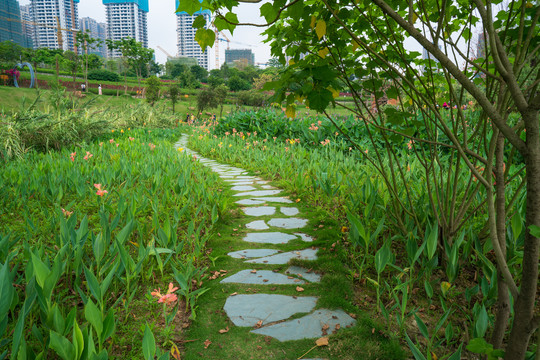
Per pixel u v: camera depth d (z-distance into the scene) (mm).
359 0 1792
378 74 2307
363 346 1681
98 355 1182
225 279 2430
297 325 1890
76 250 1875
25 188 3535
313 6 1732
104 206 2770
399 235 2561
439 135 6523
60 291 2078
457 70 1029
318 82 1498
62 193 3604
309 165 5895
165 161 5762
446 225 2342
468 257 2512
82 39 49750
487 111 1022
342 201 4008
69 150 7582
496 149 1214
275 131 10078
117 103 37062
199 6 1425
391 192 2523
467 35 2113
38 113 7730
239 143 9695
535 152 958
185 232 3213
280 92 1538
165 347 1714
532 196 976
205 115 39406
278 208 4234
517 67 1403
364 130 8242
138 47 54750
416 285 2299
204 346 1731
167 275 2443
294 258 2656
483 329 1372
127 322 1894
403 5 2002
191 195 4082
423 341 1775
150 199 3588
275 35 2062
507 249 2205
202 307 2082
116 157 6320
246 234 3338
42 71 58781
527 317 1033
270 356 1655
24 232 2910
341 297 2127
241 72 88375
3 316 1271
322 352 1672
